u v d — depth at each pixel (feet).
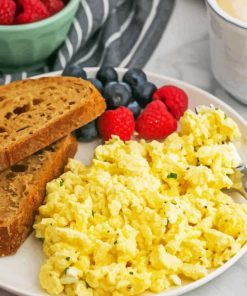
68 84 1.81
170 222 1.54
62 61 1.99
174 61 2.05
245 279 1.58
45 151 1.71
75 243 1.52
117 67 1.98
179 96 1.82
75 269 1.49
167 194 1.62
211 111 1.73
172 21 2.15
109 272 1.48
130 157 1.62
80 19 2.01
